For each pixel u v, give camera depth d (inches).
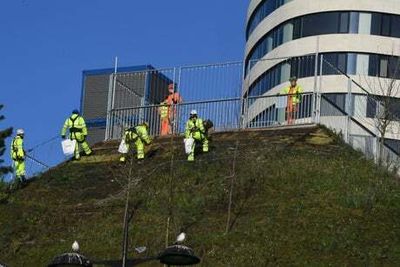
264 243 2536.9
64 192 3157.0
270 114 3531.0
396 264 2402.8
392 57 5492.1
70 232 2802.7
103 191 3107.8
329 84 5300.2
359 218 2647.6
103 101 4881.9
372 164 3070.9
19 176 3270.2
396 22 5797.2
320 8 5802.2
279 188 2886.3
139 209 2871.6
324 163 3048.7
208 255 2497.5
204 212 2790.4
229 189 2908.5
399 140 4269.2
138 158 3299.7
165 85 3895.2
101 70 4955.7
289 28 5885.8
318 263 2413.9
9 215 2950.3
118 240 2677.2
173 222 2736.2
